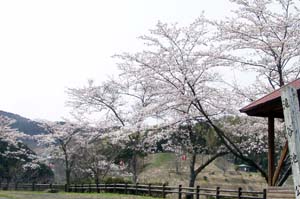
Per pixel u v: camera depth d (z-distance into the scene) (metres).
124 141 27.06
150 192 24.38
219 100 20.14
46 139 37.19
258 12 18.22
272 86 19.22
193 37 20.98
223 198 20.00
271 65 18.33
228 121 21.69
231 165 42.09
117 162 35.12
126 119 30.66
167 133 23.08
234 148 19.98
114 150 34.22
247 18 18.44
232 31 18.19
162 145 25.30
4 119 41.84
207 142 22.42
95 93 32.50
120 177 33.81
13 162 41.72
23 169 41.28
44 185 35.66
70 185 33.50
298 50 17.44
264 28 17.75
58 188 34.75
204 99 20.12
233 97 20.09
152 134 23.84
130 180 34.06
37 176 42.22
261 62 18.44
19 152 40.97
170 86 20.50
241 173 38.84
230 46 18.64
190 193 20.28
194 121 21.23
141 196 23.72
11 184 38.09
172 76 20.47
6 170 41.38
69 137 36.34
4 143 41.94
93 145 35.84
